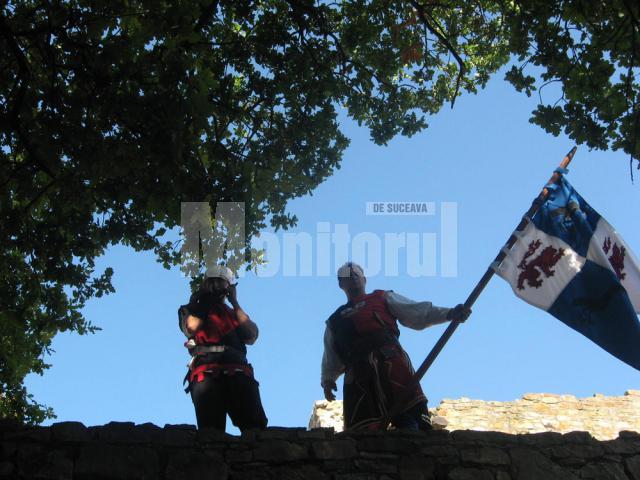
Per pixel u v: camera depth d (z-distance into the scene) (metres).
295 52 11.84
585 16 10.52
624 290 8.52
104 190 10.30
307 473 6.76
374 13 12.39
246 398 7.58
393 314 8.16
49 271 10.95
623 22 10.28
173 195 10.21
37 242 10.86
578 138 10.72
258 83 11.70
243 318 7.97
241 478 6.66
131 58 9.52
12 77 10.20
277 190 11.46
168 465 6.61
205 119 9.52
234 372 7.61
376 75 12.51
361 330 7.98
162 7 9.50
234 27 12.25
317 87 11.87
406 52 12.46
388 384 7.73
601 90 10.73
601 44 10.74
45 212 11.02
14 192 10.85
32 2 10.79
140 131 9.62
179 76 9.41
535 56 10.99
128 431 6.76
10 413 12.51
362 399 7.73
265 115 11.84
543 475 7.02
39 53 10.31
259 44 11.70
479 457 7.00
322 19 11.93
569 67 10.88
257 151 11.42
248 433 6.91
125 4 9.67
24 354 11.88
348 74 12.20
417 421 7.68
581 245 8.77
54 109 9.65
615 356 8.41
